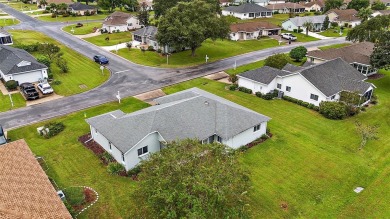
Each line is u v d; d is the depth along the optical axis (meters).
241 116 37.56
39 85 52.56
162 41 66.75
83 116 44.25
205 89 54.44
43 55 65.62
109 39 87.38
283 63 59.47
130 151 31.78
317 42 89.94
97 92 52.53
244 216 21.44
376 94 53.44
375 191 30.06
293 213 27.27
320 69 50.88
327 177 31.98
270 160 34.62
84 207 27.58
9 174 25.34
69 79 57.88
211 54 75.75
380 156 35.72
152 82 57.19
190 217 18.69
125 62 68.38
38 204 22.77
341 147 37.44
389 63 53.97
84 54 73.31
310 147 37.28
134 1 134.62
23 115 44.28
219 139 35.94
